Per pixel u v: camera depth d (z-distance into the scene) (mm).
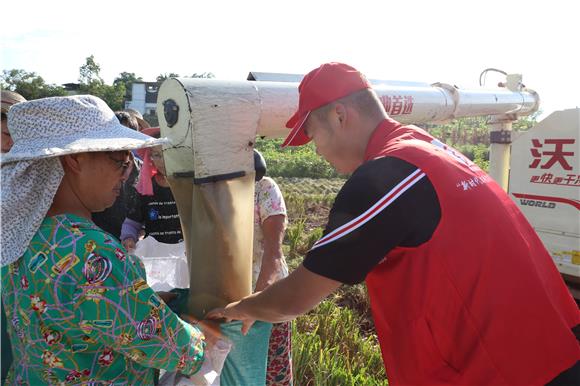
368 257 1316
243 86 1655
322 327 3592
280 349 2258
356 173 1368
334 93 1491
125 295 1155
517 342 1344
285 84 1801
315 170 19234
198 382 1570
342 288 4758
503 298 1332
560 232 4230
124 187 2598
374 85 2326
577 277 4152
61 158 1181
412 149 1388
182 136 1598
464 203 1347
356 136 1528
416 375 1446
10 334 1309
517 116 4223
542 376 1351
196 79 1606
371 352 3301
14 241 1152
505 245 1365
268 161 20172
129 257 1230
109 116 1293
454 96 2852
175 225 2773
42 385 1219
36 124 1167
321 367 2770
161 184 2598
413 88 2557
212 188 1583
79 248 1131
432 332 1381
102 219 2557
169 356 1251
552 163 4227
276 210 2189
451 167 1403
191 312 1670
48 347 1165
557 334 1363
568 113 4059
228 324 1671
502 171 4359
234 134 1615
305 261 1383
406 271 1361
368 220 1294
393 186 1307
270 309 1480
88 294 1117
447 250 1313
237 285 1683
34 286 1139
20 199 1138
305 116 1552
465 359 1379
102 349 1225
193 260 1640
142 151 2086
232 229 1637
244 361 1735
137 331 1172
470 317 1338
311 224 9180
